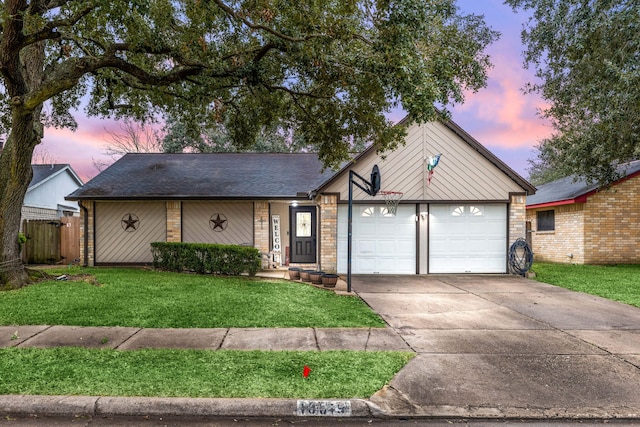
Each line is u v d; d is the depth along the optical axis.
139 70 8.48
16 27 7.08
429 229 12.80
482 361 4.91
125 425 3.53
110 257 13.97
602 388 4.19
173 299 7.91
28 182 8.95
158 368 4.48
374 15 6.81
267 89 9.81
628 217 15.21
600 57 12.35
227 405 3.69
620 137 12.92
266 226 13.80
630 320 6.99
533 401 3.90
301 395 3.87
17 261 8.81
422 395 3.98
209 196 13.27
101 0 6.22
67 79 7.68
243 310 7.22
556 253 16.83
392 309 7.73
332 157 10.52
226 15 7.81
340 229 12.68
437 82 7.23
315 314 7.11
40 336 5.61
